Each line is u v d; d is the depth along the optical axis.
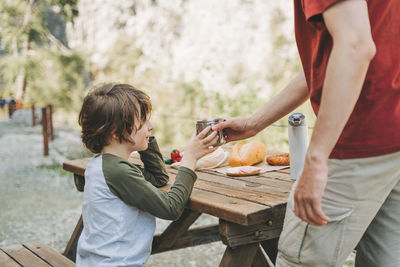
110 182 1.55
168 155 2.56
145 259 1.62
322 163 1.08
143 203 1.54
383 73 1.15
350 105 1.04
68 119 10.79
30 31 8.38
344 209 1.24
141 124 1.64
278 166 2.13
